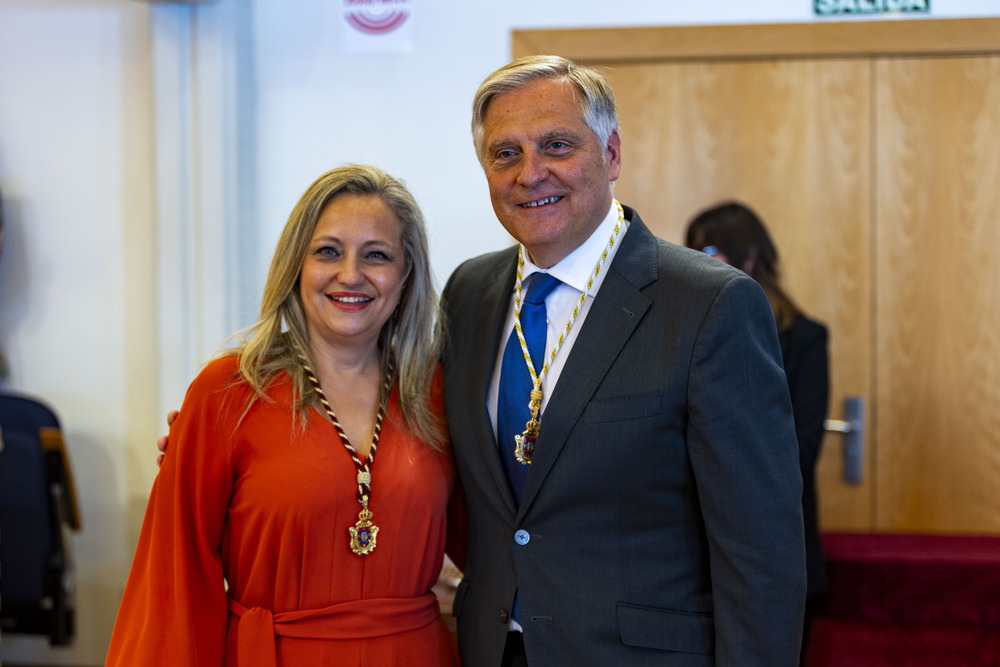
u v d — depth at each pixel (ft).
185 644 4.99
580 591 4.92
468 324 5.84
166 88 10.57
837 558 9.57
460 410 5.54
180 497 5.15
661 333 4.89
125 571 11.19
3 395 9.53
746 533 4.66
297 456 5.21
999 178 10.71
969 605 9.39
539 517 5.02
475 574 5.42
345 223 5.34
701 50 10.81
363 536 5.23
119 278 11.07
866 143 10.87
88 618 11.21
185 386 10.78
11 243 11.19
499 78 5.11
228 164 10.61
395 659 5.20
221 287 10.68
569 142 4.97
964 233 10.82
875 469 11.03
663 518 4.94
